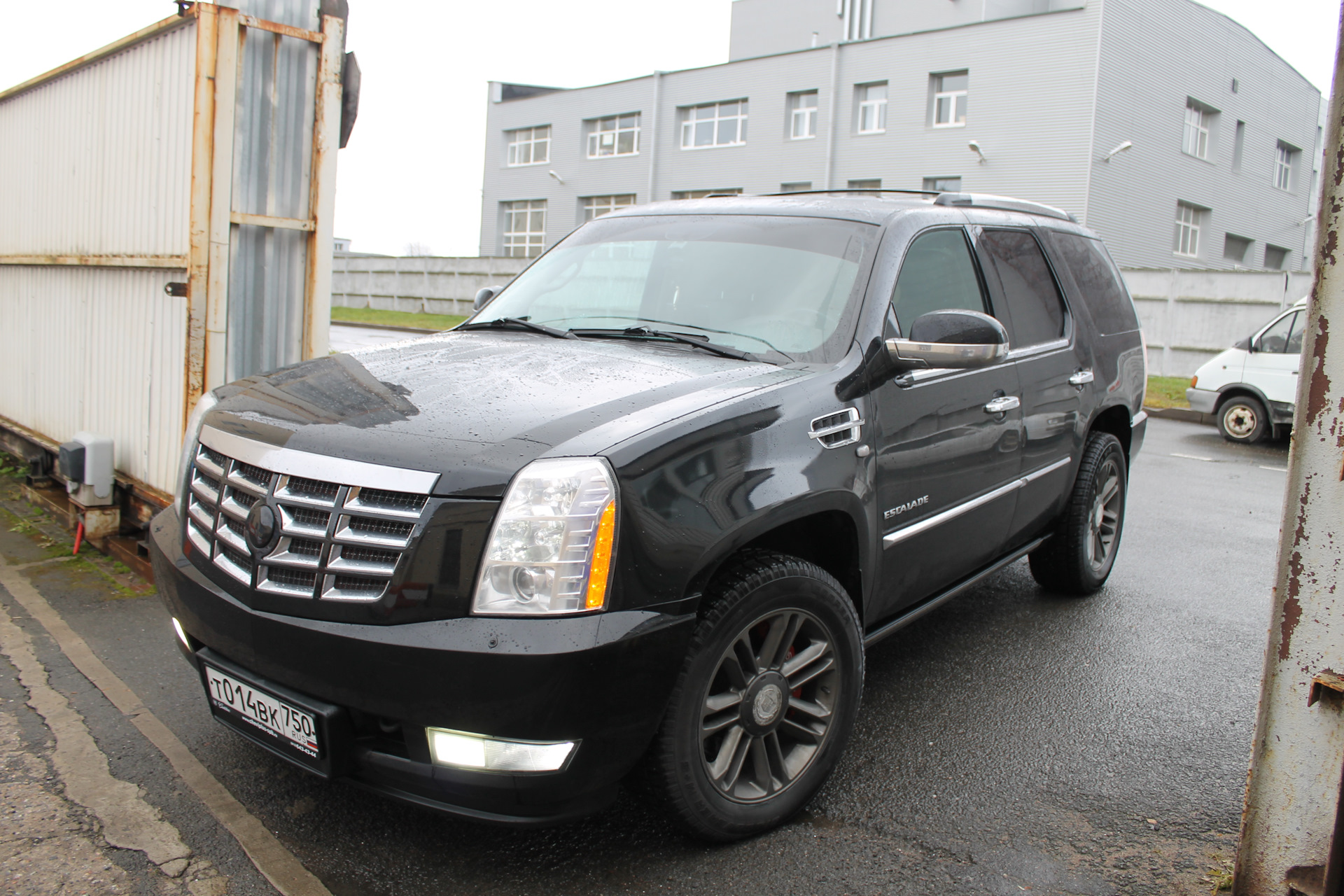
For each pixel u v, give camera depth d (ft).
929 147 111.24
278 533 7.54
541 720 6.89
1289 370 38.37
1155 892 8.14
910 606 11.35
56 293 19.17
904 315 10.64
